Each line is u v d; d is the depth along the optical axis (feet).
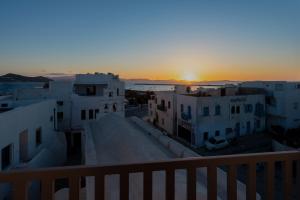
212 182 8.08
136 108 186.19
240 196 17.11
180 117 96.58
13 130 42.29
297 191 9.12
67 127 84.48
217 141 81.87
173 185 7.78
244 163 8.39
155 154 35.01
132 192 15.12
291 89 98.58
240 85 123.24
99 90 115.24
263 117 97.86
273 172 8.67
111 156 38.01
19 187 6.79
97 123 64.80
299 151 9.03
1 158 37.91
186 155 36.19
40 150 56.34
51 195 6.95
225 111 88.99
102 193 7.27
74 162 69.46
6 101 64.28
